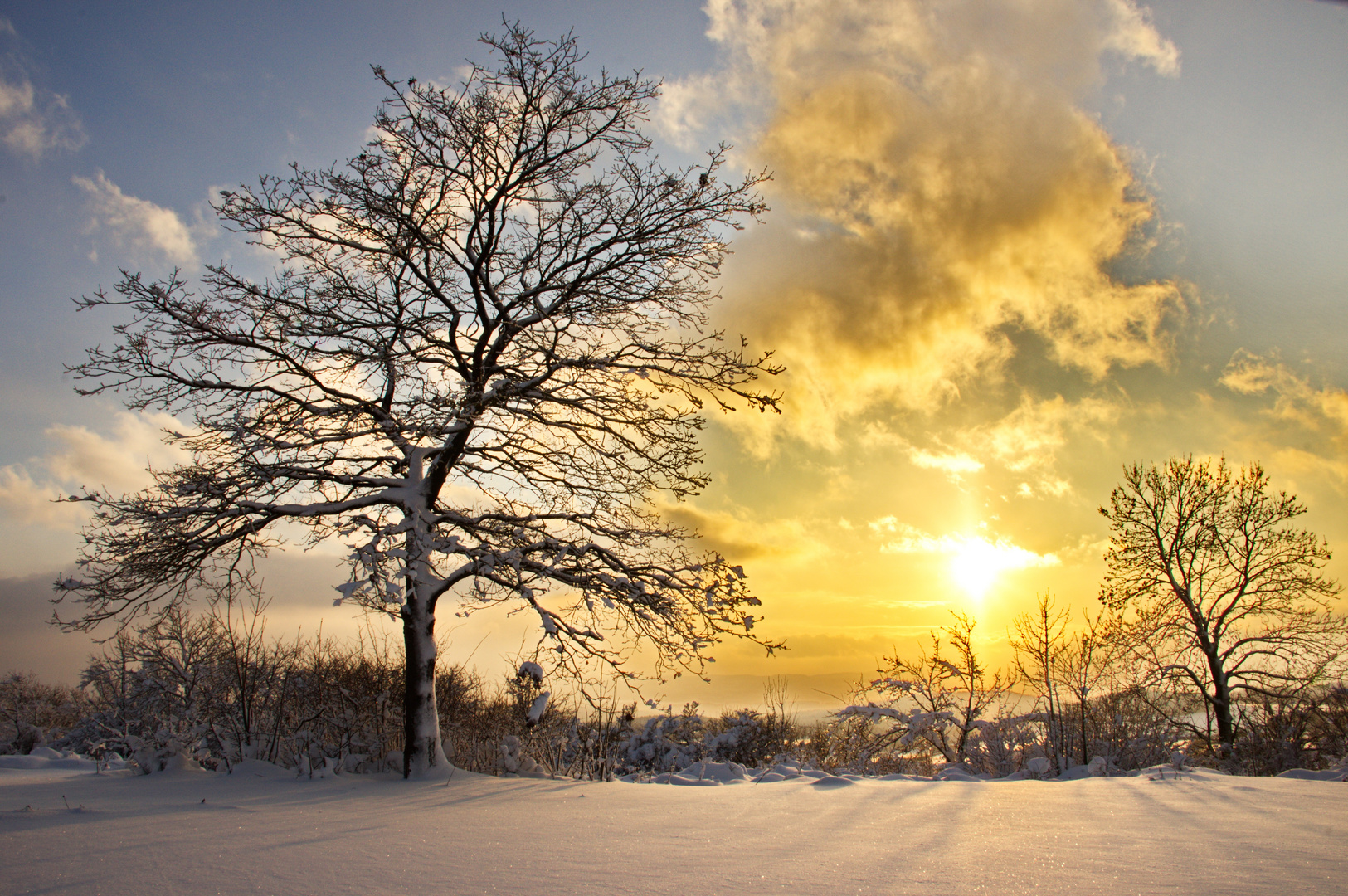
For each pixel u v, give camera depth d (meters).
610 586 11.62
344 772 11.11
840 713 14.60
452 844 5.20
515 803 7.54
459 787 9.18
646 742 16.59
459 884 3.99
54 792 8.74
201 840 5.46
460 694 14.34
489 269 12.30
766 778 10.04
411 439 11.60
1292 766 12.20
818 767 13.26
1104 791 7.21
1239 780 7.95
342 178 11.64
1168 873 3.89
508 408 11.90
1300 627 19.09
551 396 12.11
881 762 14.13
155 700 12.19
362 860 4.66
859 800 7.04
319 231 12.10
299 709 12.68
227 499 10.98
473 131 12.05
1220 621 19.59
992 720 14.20
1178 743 15.02
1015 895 3.53
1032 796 6.95
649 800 7.62
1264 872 3.88
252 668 12.46
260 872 4.38
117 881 4.21
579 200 12.37
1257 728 13.54
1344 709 13.15
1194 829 5.12
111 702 14.89
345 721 12.56
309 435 11.23
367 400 12.07
